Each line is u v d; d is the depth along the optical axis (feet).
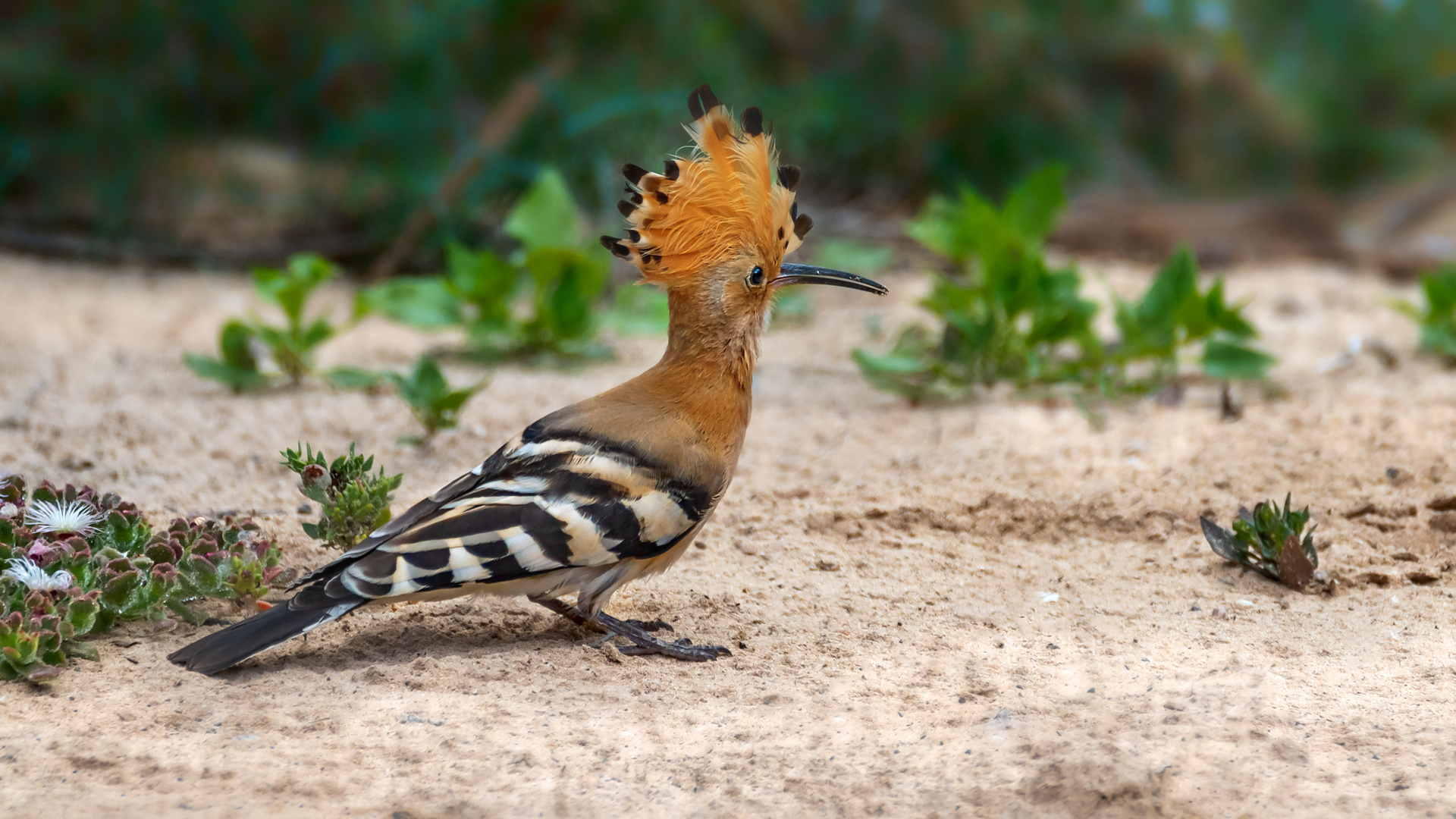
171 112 72.43
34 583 24.27
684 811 19.67
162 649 25.11
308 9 71.87
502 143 71.05
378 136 71.56
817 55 85.25
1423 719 22.41
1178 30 95.30
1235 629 26.96
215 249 73.72
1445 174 96.68
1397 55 105.29
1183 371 49.06
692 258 25.98
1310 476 35.78
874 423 43.04
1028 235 51.67
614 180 72.33
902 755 21.40
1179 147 95.96
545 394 46.62
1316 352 51.75
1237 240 75.15
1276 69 100.07
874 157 84.48
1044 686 24.08
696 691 24.04
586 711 23.02
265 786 19.90
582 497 24.25
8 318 55.98
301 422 42.19
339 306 64.03
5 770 20.11
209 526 28.02
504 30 73.67
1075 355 51.44
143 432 39.99
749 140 26.91
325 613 22.63
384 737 21.67
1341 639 26.37
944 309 48.21
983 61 85.25
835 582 29.91
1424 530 32.17
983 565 31.22
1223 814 19.36
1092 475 36.81
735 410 26.63
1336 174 99.50
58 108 71.82
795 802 19.97
